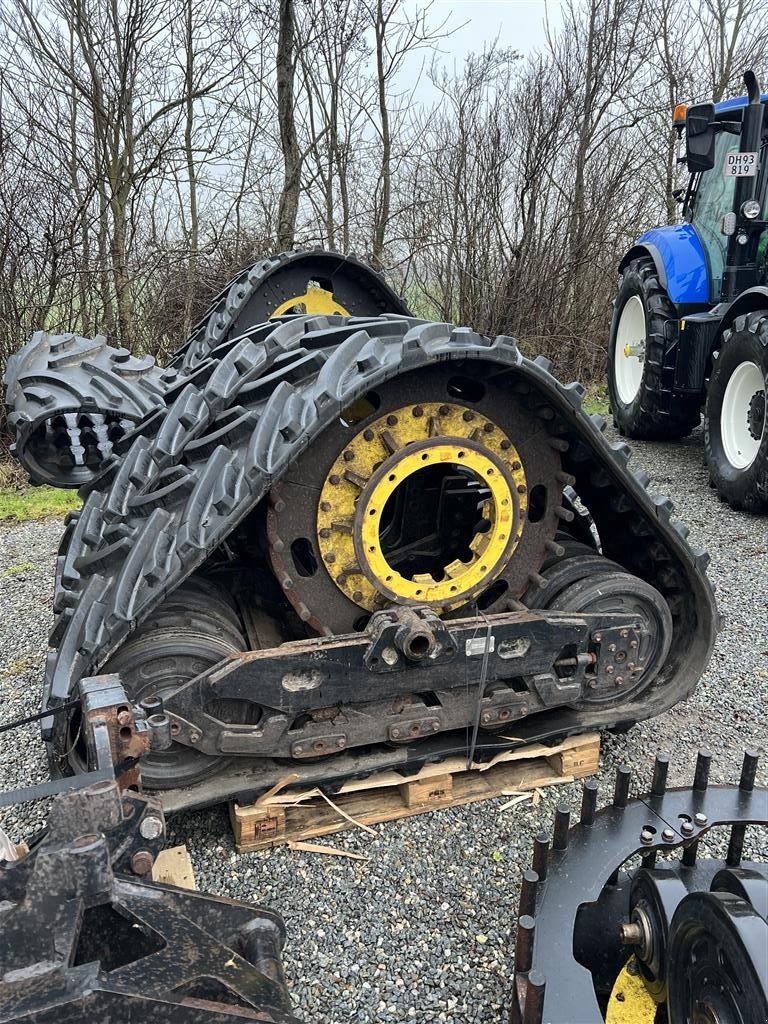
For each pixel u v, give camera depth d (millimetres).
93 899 1314
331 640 2295
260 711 2387
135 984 1242
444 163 10383
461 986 1937
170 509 2213
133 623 2018
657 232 7379
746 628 3930
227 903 1537
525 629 2443
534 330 10547
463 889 2236
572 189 10742
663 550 2703
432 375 2297
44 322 7598
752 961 1400
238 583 2852
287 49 8461
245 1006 1308
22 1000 1162
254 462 2055
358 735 2373
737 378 5859
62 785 1377
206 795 2289
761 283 6211
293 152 8820
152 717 1672
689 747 2957
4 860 1537
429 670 2375
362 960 2006
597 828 2061
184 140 9750
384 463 2309
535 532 2613
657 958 1785
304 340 2475
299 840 2412
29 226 7566
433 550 2943
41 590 4535
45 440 4051
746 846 2402
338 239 10195
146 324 8617
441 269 10703
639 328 7812
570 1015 1602
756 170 5785
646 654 2674
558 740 2688
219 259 9148
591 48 10141
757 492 5410
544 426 2488
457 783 2660
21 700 3303
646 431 7770
